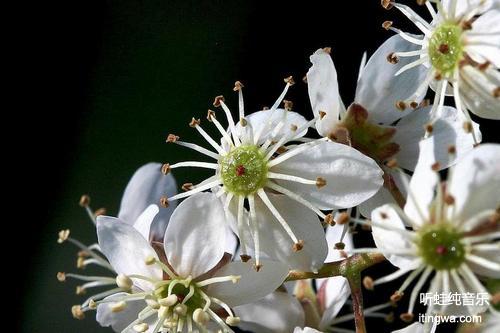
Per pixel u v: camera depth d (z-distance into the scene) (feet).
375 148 0.38
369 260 0.37
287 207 0.37
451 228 0.36
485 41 0.38
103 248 0.37
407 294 0.44
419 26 0.38
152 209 0.38
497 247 0.35
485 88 0.38
